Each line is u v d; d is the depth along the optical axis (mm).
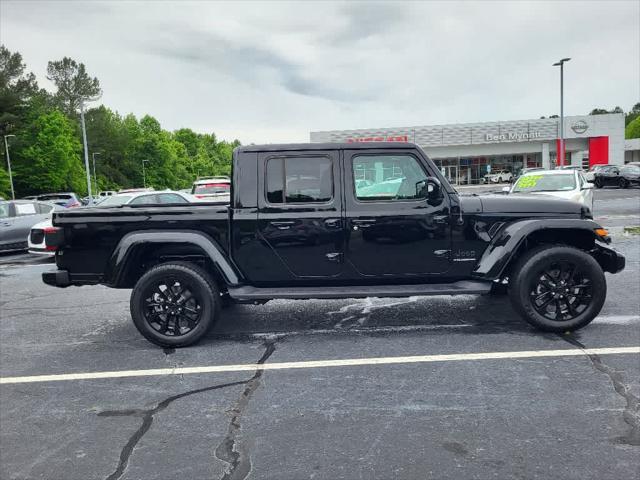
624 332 4918
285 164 4910
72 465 2898
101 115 89625
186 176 123188
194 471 2785
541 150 49844
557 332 4930
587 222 4824
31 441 3203
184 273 4836
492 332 5086
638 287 6766
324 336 5180
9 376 4391
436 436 3070
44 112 64688
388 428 3193
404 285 5012
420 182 4957
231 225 4867
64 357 4859
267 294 4727
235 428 3270
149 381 4148
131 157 100000
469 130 49250
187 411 3555
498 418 3268
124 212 4867
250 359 4578
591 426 3123
